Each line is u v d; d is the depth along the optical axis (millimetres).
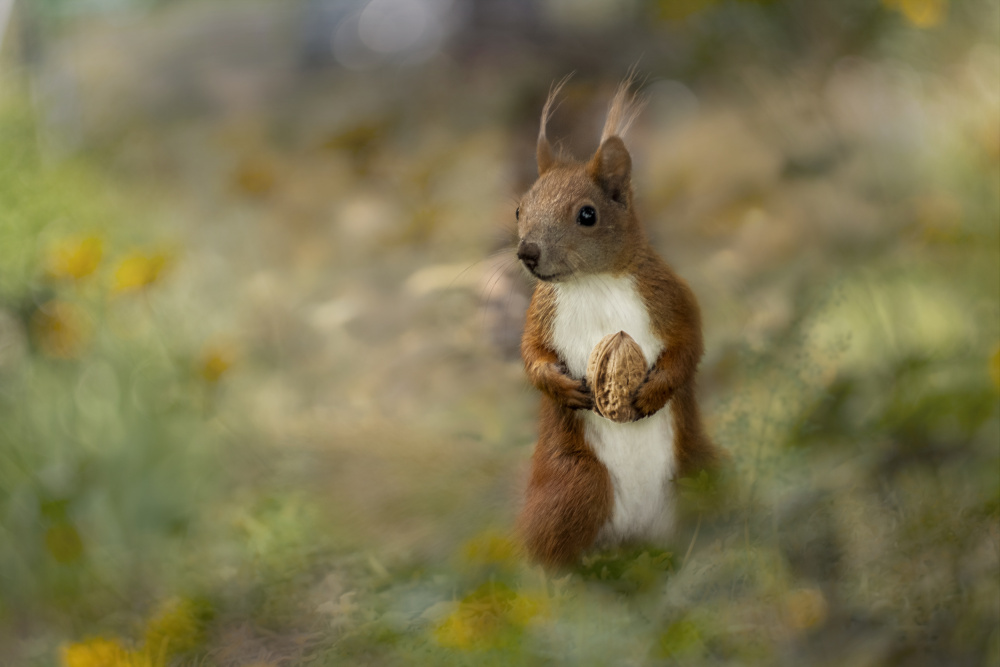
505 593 4828
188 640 4891
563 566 4918
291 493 5020
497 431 5070
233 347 5172
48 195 5324
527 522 4926
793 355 4973
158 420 5055
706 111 5465
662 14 5250
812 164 5180
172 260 5172
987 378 4938
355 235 5336
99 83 8805
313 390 5176
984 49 5133
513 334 5137
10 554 4977
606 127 4945
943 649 4836
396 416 5105
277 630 4914
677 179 5297
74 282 5062
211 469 5062
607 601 4871
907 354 4965
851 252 5105
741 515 4891
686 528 4918
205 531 5016
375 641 4859
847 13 5188
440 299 5188
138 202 6258
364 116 7273
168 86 9633
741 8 5215
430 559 4949
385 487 5012
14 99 6215
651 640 4828
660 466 4922
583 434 4926
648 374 4914
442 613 4863
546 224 4914
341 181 5867
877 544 4879
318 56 10414
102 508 5016
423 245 5316
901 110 5227
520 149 5352
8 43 7273
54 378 5070
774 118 5266
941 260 5082
